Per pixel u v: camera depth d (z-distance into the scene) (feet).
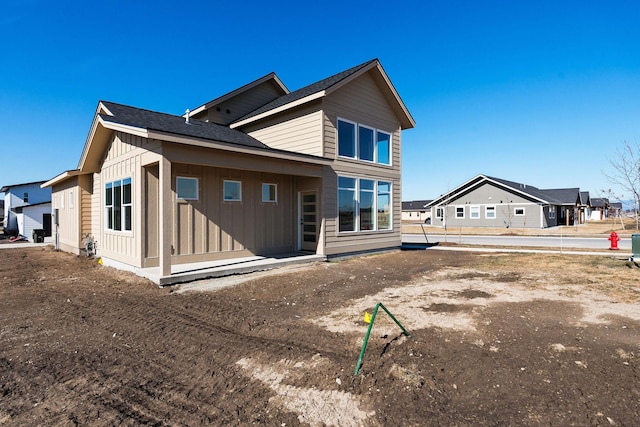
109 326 17.29
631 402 10.02
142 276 27.58
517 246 54.54
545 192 131.23
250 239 36.45
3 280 29.04
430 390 10.90
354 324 17.01
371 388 11.09
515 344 14.15
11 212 98.32
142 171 29.25
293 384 11.46
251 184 36.63
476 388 10.98
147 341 15.34
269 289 24.53
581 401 10.13
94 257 40.27
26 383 11.71
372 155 44.39
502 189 109.60
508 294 22.13
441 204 120.88
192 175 32.17
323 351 13.97
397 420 9.49
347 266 34.32
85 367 12.88
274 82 52.26
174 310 19.85
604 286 23.86
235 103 47.93
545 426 9.11
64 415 9.86
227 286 25.41
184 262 31.50
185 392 11.10
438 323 16.81
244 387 11.35
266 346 14.60
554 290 23.04
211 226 33.40
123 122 28.14
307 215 40.52
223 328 16.90
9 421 9.57
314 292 23.65
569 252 44.57
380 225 45.50
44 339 15.66
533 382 11.23
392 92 45.09
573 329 15.72
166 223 25.99
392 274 29.86
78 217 43.11
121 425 9.42
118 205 34.01
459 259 39.14
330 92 36.96
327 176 38.37
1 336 16.07
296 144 40.06
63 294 23.85
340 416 9.71
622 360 12.58
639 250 34.09
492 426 9.16
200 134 30.86
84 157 37.93
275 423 9.46
